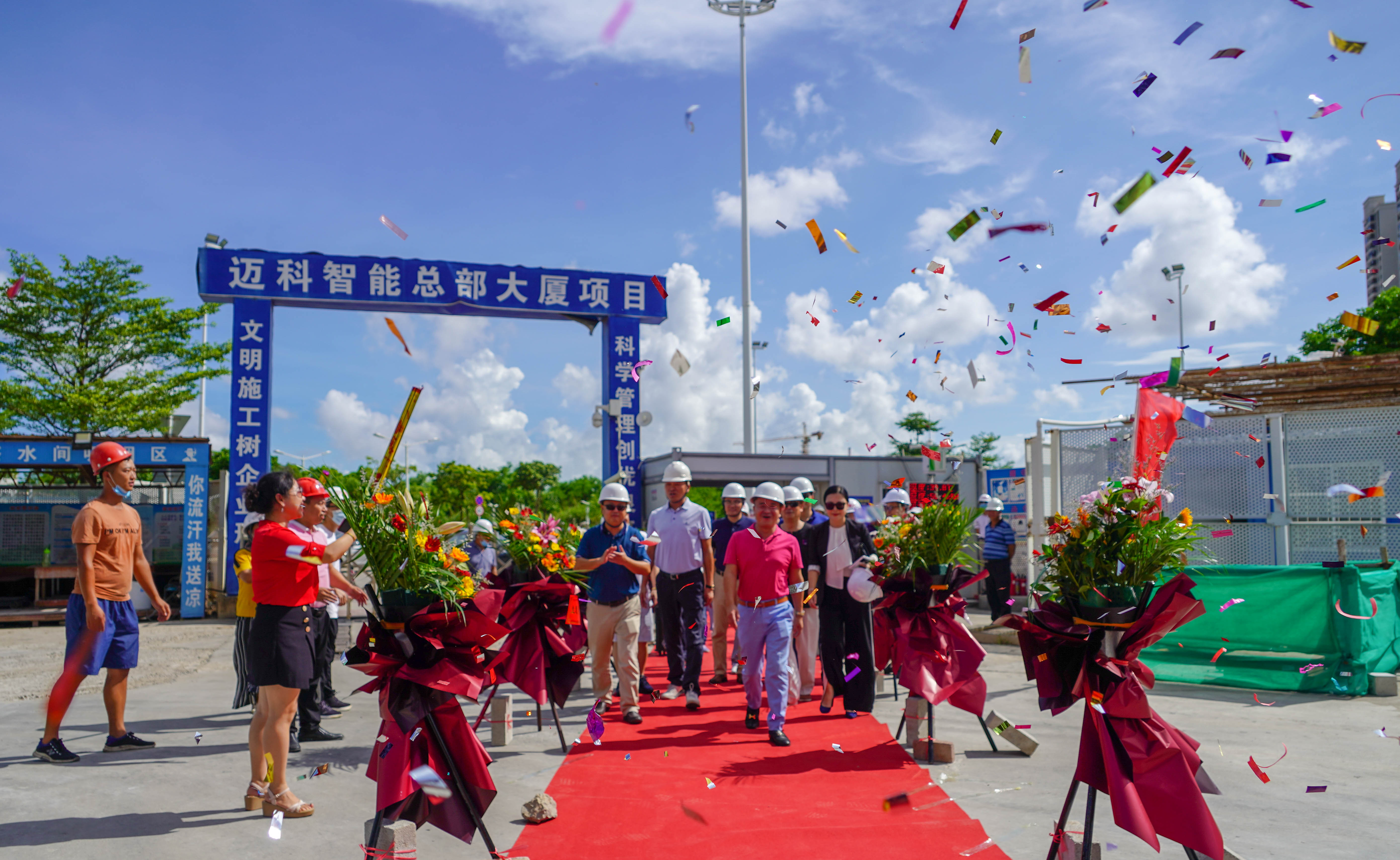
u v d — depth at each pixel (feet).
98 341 79.41
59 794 14.49
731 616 26.89
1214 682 25.22
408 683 11.07
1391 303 55.77
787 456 55.98
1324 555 30.37
